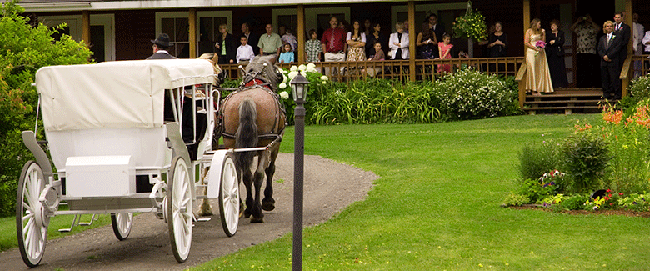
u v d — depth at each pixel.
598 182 9.59
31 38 13.12
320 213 9.73
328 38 23.09
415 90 21.08
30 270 7.09
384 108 20.88
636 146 9.77
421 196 10.09
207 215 10.09
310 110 21.31
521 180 10.53
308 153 15.36
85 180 7.05
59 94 7.27
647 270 6.31
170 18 25.44
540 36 20.73
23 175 6.84
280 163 14.42
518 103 20.41
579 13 23.27
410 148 15.05
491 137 15.78
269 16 25.11
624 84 19.56
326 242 7.72
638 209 8.71
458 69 21.31
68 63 13.20
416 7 24.34
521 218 8.55
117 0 23.09
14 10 13.53
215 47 25.03
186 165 7.62
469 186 10.63
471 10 21.64
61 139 7.37
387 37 24.44
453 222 8.45
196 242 8.20
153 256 7.64
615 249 6.99
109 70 7.21
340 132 18.53
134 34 25.55
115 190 7.02
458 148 14.61
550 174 9.77
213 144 9.89
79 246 8.36
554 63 21.42
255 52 23.92
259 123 8.84
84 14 23.42
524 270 6.45
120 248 8.17
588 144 9.52
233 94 9.19
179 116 7.59
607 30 19.78
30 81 11.90
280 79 10.27
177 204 7.18
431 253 7.10
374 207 9.61
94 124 7.25
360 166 13.44
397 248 7.34
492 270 6.45
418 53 23.30
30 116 12.15
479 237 7.71
